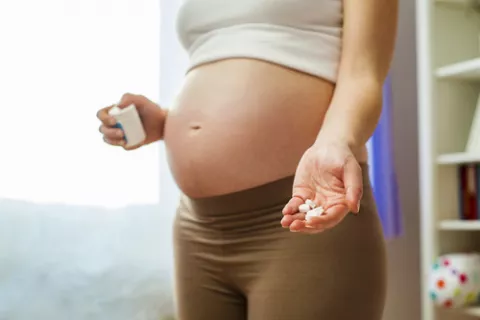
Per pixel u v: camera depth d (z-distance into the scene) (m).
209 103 0.85
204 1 0.90
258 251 0.81
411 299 1.98
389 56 0.82
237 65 0.85
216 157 0.83
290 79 0.82
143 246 1.47
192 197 0.87
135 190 1.47
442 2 1.81
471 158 1.67
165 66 1.52
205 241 0.86
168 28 1.53
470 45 1.85
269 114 0.81
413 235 2.00
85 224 1.42
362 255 0.78
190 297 0.89
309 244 0.77
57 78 1.42
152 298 1.47
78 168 1.42
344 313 0.76
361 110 0.75
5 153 1.36
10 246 1.36
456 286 1.64
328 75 0.83
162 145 1.50
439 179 1.79
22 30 1.39
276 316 0.78
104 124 0.96
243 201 0.81
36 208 1.38
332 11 0.85
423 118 1.78
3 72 1.38
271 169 0.80
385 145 1.74
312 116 0.81
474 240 1.82
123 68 1.48
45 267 1.39
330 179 0.64
